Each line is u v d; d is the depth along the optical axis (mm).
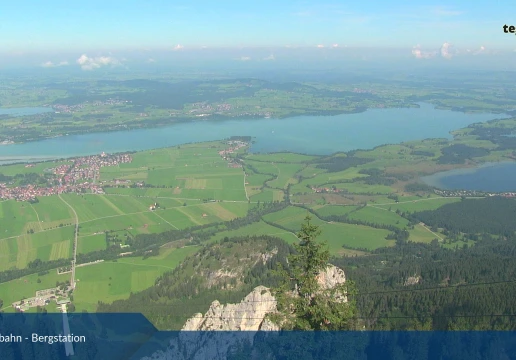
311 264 51750
